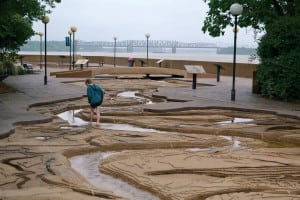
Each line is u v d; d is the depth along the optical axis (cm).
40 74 4325
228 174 1128
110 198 927
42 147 1362
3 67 3847
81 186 988
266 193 988
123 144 1441
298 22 2592
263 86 2692
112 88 3198
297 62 2536
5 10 2619
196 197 960
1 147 1350
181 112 2092
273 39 2642
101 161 1264
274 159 1286
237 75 4509
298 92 2536
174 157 1292
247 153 1368
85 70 4109
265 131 1692
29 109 2116
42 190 953
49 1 3216
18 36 3325
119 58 6494
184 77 4309
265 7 2778
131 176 1098
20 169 1128
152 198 977
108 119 1891
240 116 2070
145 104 2422
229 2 2861
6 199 885
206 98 2553
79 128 1695
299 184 1059
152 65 5719
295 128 1791
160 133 1638
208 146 1488
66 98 2430
